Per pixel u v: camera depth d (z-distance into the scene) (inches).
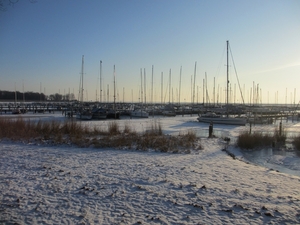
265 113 2420.0
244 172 409.1
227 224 219.6
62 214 232.8
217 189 311.6
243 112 2377.0
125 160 480.4
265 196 291.0
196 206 255.1
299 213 243.4
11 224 210.8
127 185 319.3
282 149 705.6
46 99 5821.9
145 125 1317.7
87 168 405.7
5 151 537.3
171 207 253.6
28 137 717.9
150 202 265.1
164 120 1822.1
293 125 1599.4
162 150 592.7
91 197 275.9
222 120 1600.6
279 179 370.6
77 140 674.2
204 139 820.0
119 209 246.5
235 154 606.9
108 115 1995.6
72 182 326.0
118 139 684.1
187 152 581.6
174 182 337.1
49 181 327.9
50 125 848.3
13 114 2116.1
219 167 442.3
